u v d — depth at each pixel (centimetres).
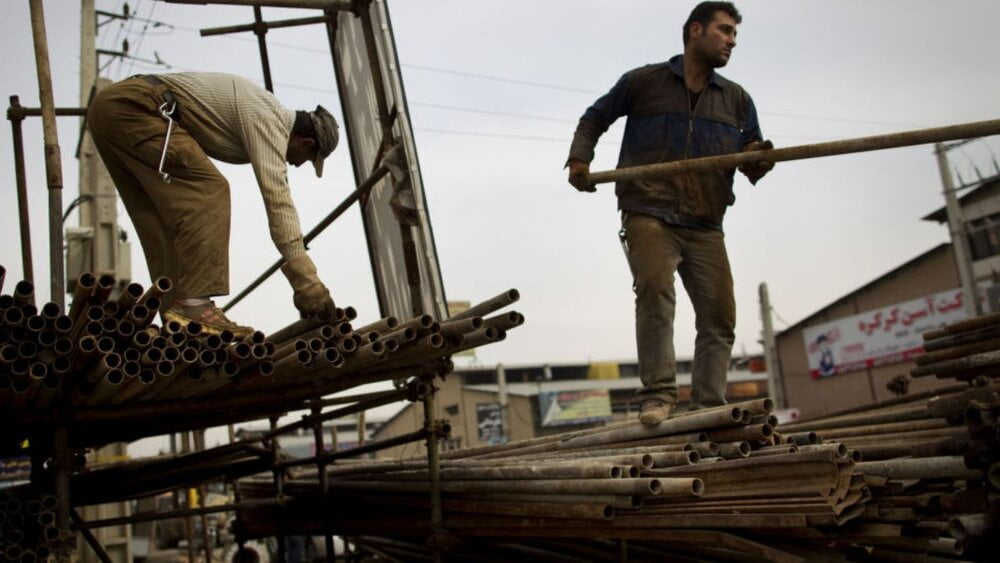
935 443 411
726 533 341
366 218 620
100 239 1270
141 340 314
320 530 568
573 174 451
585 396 4297
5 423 334
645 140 458
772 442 358
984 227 2898
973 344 461
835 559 346
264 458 573
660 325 437
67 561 340
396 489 482
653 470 362
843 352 3422
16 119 491
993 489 369
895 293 3256
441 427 449
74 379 327
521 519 402
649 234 445
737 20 454
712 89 464
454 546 460
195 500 1495
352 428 3897
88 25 1390
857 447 450
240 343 323
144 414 353
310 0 477
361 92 556
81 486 524
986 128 357
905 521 353
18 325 296
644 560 441
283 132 394
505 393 3712
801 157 371
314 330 364
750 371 4600
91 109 393
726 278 465
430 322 356
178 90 386
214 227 381
